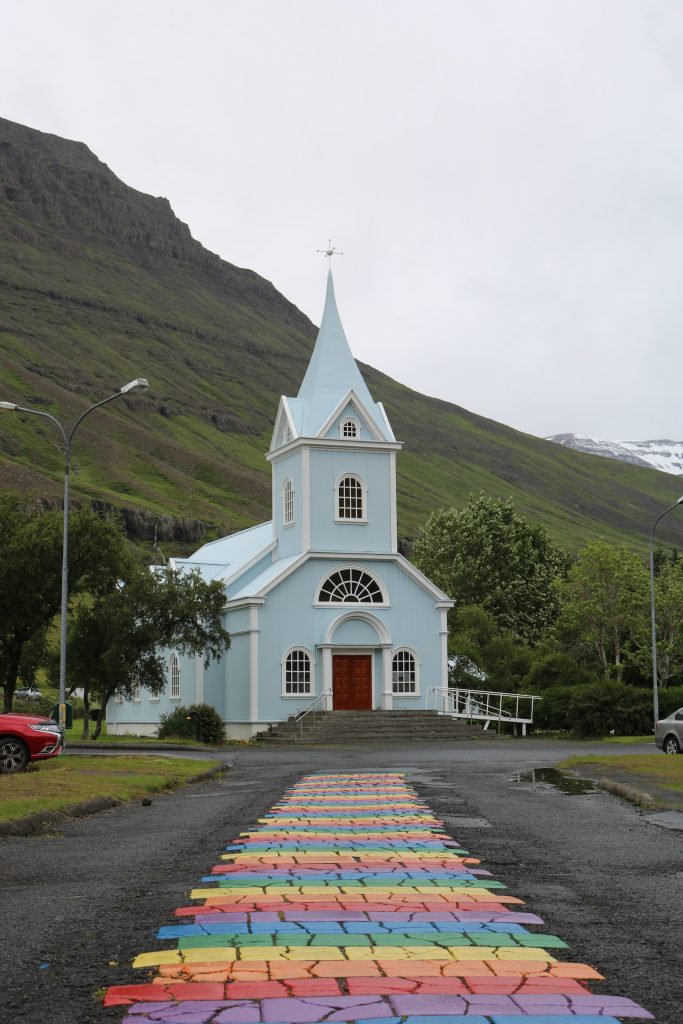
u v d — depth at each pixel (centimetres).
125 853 1270
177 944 802
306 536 5066
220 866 1162
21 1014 640
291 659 4938
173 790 2200
